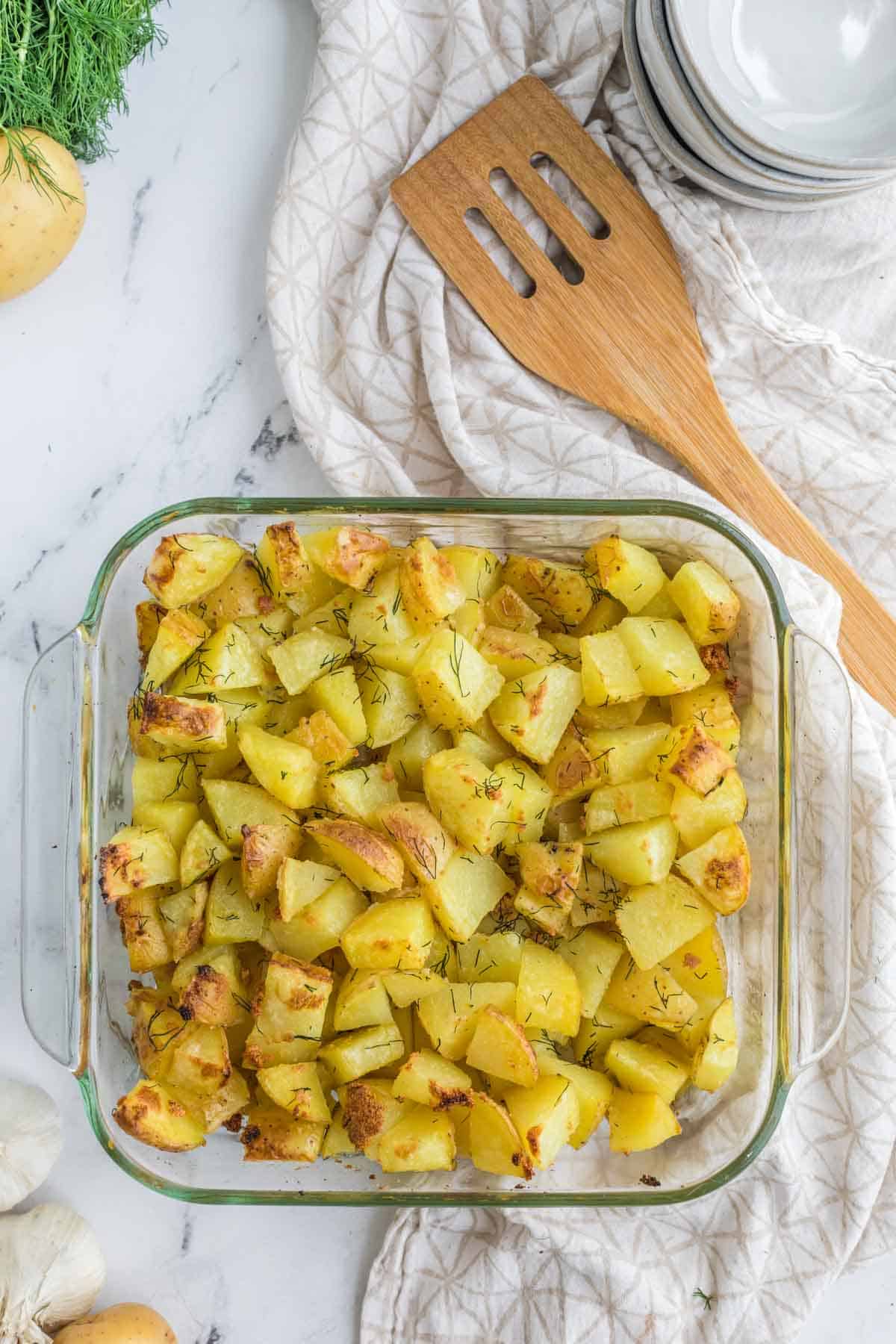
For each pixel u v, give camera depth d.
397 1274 0.82
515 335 0.82
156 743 0.76
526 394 0.83
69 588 0.84
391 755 0.76
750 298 0.82
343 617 0.76
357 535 0.75
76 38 0.79
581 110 0.83
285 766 0.74
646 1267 0.81
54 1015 0.83
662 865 0.74
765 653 0.77
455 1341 0.81
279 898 0.73
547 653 0.76
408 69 0.83
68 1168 0.83
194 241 0.84
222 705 0.76
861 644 0.82
